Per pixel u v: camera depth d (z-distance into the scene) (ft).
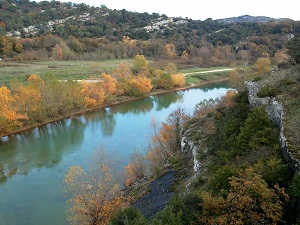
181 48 493.77
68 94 214.28
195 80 330.75
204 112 141.08
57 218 93.35
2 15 575.38
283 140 56.54
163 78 295.69
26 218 93.81
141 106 238.89
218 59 433.48
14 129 179.01
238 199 45.27
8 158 140.67
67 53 397.60
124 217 59.98
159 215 57.11
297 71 87.45
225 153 73.26
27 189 111.14
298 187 43.52
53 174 122.83
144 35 581.12
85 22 631.15
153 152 125.08
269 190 44.42
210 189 59.21
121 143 156.66
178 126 126.41
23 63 348.59
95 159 130.41
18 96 186.29
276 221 42.63
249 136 70.44
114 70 298.35
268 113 76.23
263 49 430.61
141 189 96.53
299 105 66.74
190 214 52.85
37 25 606.96
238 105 96.73
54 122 197.77
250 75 202.18
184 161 99.40
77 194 94.12
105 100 243.19
